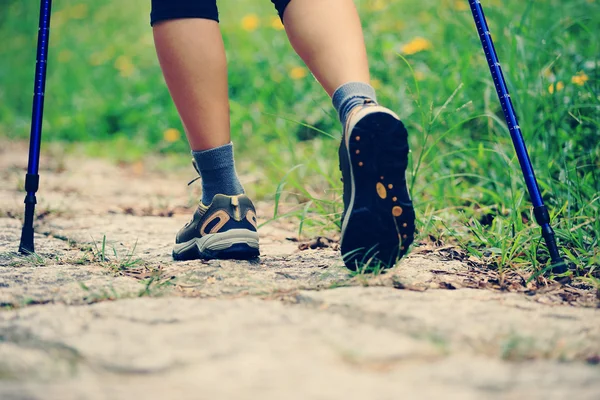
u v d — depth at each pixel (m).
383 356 1.92
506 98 2.99
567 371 1.84
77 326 2.17
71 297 2.54
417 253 3.29
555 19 6.11
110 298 2.52
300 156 5.79
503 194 3.89
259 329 2.12
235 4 10.37
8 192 5.38
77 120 8.66
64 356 1.95
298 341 2.02
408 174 4.28
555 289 2.72
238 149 6.56
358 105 2.69
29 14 12.35
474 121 4.97
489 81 4.62
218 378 1.78
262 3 10.27
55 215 4.53
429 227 3.55
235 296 2.57
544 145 4.07
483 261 3.18
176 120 8.09
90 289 2.64
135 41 11.06
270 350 1.96
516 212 3.42
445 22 6.66
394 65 6.44
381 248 2.72
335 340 2.03
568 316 2.34
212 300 2.47
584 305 2.52
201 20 2.94
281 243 3.81
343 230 2.73
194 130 3.04
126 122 8.55
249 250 3.10
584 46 5.49
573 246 3.28
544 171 3.93
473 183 4.42
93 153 7.73
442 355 1.94
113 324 2.18
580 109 4.27
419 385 1.74
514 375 1.81
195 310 2.31
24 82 10.41
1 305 2.46
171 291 2.63
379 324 2.18
